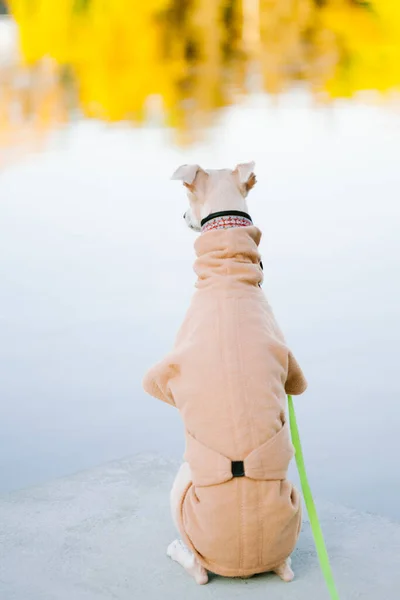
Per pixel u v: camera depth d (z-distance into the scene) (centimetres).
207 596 220
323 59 1398
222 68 1373
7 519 279
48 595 223
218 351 217
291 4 1413
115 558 247
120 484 310
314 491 333
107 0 1432
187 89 1362
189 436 219
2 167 1065
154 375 226
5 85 1338
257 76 1396
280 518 215
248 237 231
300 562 241
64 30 1433
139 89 1335
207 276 227
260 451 212
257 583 227
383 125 1202
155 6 1418
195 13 1441
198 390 216
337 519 275
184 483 227
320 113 1277
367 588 222
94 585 229
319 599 217
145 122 1265
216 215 234
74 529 269
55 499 297
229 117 1264
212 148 1115
